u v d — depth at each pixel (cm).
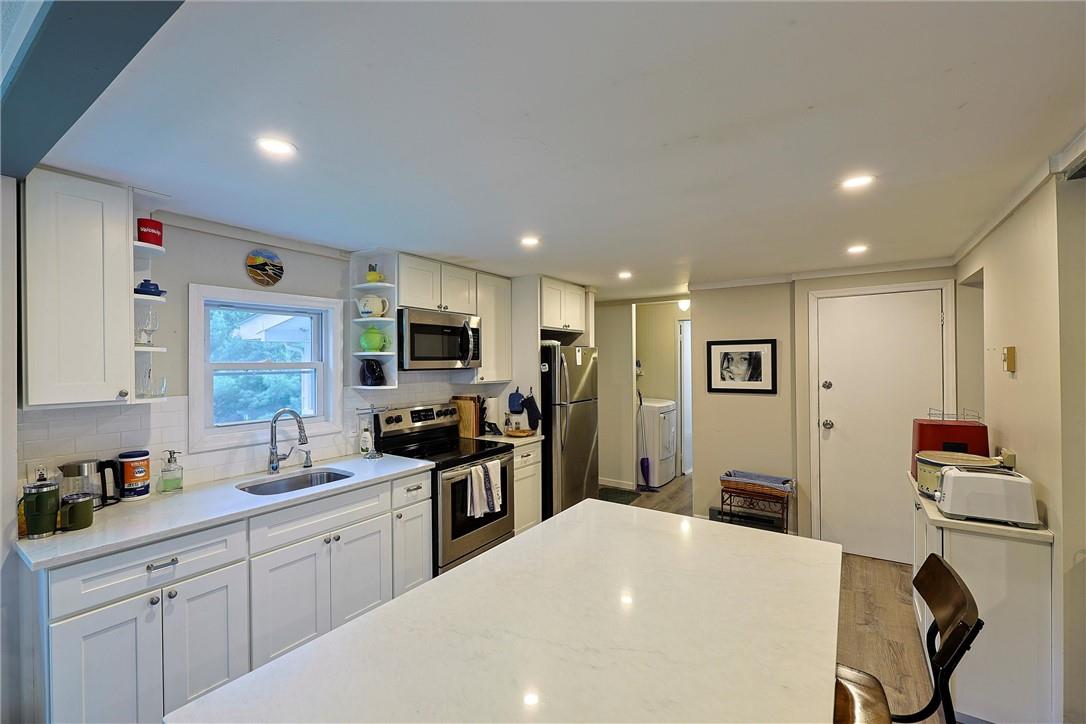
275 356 306
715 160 185
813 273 412
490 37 113
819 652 114
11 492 180
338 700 98
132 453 234
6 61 115
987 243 276
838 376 405
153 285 226
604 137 166
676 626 125
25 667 180
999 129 161
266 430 294
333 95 139
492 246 321
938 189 216
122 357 205
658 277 442
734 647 116
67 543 179
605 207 240
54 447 215
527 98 141
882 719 132
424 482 315
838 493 406
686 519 212
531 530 197
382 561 286
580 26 110
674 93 139
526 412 434
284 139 166
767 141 169
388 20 107
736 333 453
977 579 210
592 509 227
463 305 389
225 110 146
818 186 212
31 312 183
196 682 204
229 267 277
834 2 102
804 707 96
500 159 183
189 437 261
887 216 256
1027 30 112
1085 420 184
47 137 143
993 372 268
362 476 281
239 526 219
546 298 439
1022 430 226
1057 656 192
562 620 128
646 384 669
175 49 116
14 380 180
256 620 225
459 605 136
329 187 211
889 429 387
